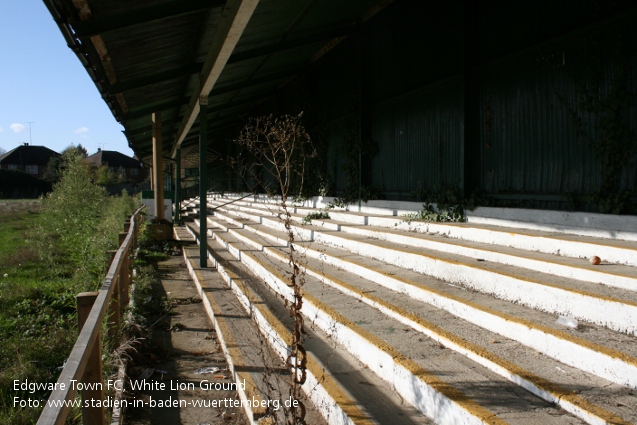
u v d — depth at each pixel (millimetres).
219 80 9312
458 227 5520
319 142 11039
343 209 9547
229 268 7215
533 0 5484
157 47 5789
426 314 3734
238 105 13711
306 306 4574
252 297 5309
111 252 5238
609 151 4633
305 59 11109
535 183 5496
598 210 4695
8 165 80438
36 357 4418
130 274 7152
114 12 4246
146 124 13273
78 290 6391
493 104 6102
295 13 6895
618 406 2199
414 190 7605
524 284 3520
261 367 3758
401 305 4000
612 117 4613
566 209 5086
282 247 7500
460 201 6441
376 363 3195
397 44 8039
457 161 6562
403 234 6012
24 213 25047
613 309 2891
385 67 8438
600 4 4715
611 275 3303
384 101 8406
